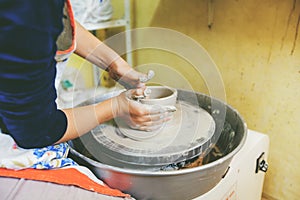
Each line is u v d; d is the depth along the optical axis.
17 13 0.40
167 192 0.64
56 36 0.48
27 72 0.44
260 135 0.93
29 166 0.67
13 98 0.46
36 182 0.64
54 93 0.54
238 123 0.82
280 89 1.05
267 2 0.98
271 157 1.16
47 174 0.66
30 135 0.52
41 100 0.50
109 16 1.32
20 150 0.68
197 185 0.65
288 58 0.99
